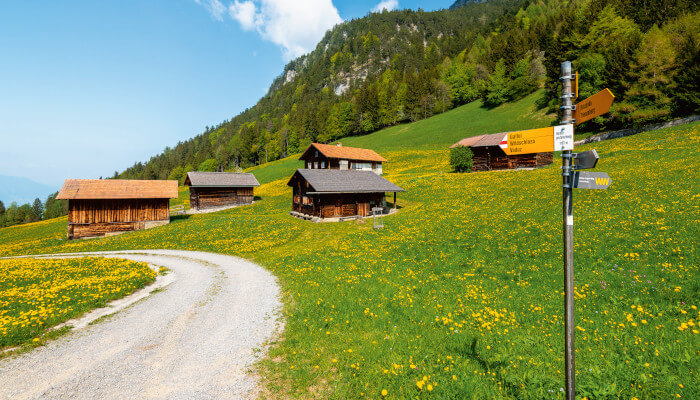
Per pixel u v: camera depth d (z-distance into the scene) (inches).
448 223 1016.9
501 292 464.8
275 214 1754.4
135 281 655.1
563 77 173.3
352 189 1440.7
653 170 1079.0
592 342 293.4
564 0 7017.7
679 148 1315.2
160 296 579.2
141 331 416.5
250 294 571.8
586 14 3353.8
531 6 7696.9
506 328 341.7
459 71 5506.9
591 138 2237.9
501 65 4722.0
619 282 429.4
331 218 1429.6
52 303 502.9
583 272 490.3
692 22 2196.1
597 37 2913.4
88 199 1622.8
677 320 311.3
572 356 178.4
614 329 312.3
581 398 212.5
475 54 6619.1
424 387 249.8
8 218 5999.0
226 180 2284.7
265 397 266.7
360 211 1505.9
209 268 829.8
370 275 612.7
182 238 1339.8
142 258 1023.6
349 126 5753.0
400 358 299.0
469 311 401.7
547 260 575.2
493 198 1290.6
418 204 1561.3
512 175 1717.5
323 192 1352.1
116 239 1473.9
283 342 366.6
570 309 177.5
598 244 593.3
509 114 3718.0
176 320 454.9
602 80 2319.1
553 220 810.8
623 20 2893.7
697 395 207.5
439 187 1803.6
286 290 579.2
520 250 657.0
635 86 2085.4
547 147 181.2
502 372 256.5
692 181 863.7
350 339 350.9
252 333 399.9
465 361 283.1
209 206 2203.5
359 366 291.1
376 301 466.6
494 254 664.4
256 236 1238.3
